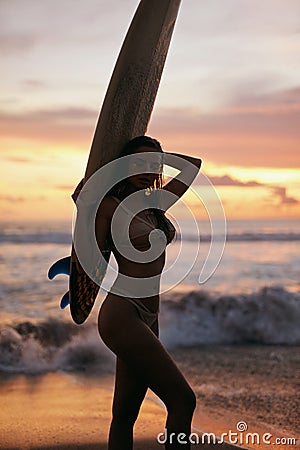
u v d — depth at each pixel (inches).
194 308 339.6
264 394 210.7
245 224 980.6
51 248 721.0
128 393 124.3
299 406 195.3
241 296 358.9
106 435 166.9
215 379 234.1
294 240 852.6
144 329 118.3
